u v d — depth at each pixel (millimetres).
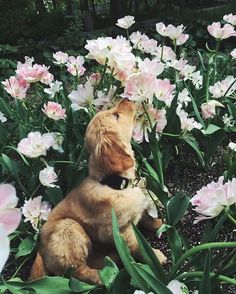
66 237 617
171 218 618
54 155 841
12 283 540
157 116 701
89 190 615
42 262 638
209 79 1048
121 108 647
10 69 2008
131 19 999
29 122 951
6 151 882
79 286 551
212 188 456
